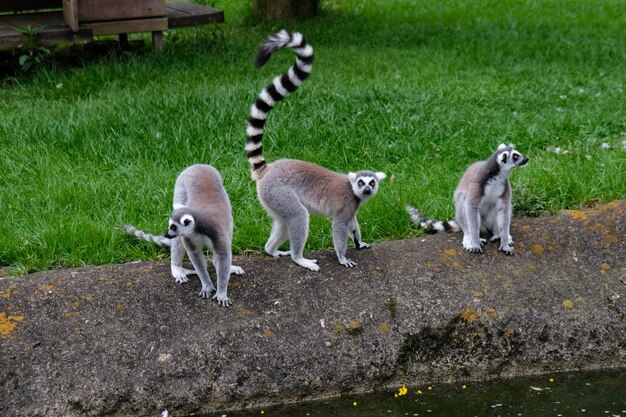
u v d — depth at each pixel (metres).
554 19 17.03
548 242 6.56
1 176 8.02
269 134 9.16
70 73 11.77
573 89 11.45
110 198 7.52
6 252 6.51
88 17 12.10
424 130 9.47
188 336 5.55
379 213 7.15
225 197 6.08
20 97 10.73
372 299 5.94
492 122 9.81
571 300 6.06
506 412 5.25
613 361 5.86
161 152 8.72
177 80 11.26
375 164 8.58
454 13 17.83
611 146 8.91
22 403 5.15
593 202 7.31
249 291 5.93
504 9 18.30
